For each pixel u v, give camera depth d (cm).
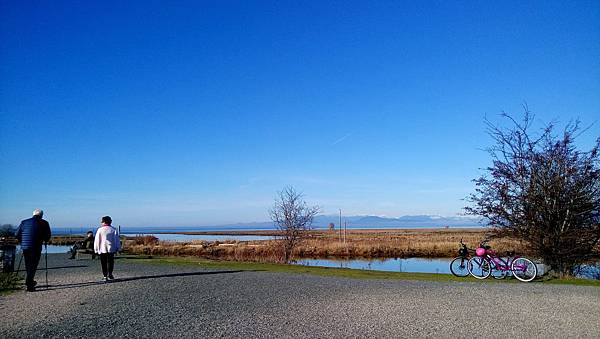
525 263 1562
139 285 1300
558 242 1630
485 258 1647
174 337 732
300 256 3803
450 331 786
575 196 1612
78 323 820
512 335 766
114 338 724
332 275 1639
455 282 1471
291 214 2780
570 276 1650
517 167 1703
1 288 1246
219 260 2423
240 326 806
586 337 757
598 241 1628
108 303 1018
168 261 2219
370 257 3753
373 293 1187
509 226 1709
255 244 4422
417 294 1177
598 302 1080
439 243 4334
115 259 2381
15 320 845
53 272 1691
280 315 901
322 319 867
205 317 878
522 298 1130
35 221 1224
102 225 1398
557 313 945
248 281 1412
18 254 2573
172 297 1100
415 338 740
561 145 1664
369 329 793
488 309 982
